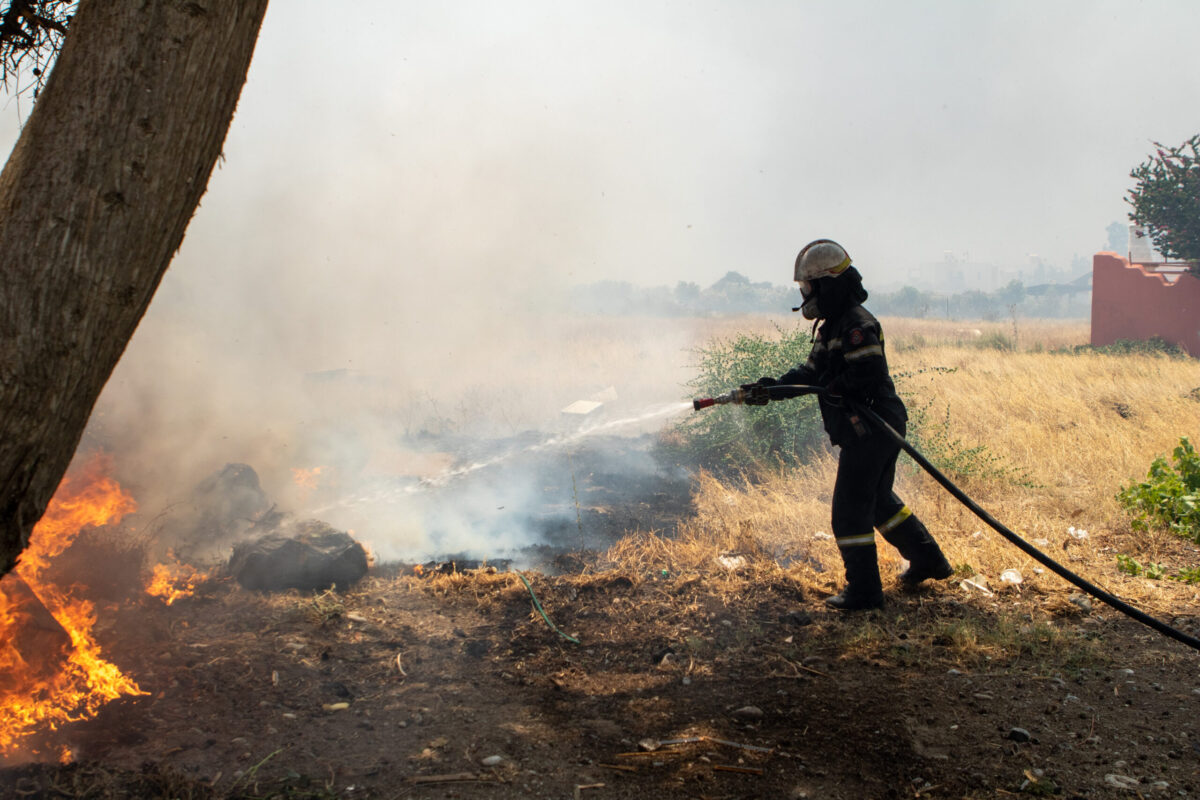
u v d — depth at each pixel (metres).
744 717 3.04
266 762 2.59
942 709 3.11
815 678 3.39
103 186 1.88
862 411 3.96
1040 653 3.63
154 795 2.35
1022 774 2.65
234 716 2.88
